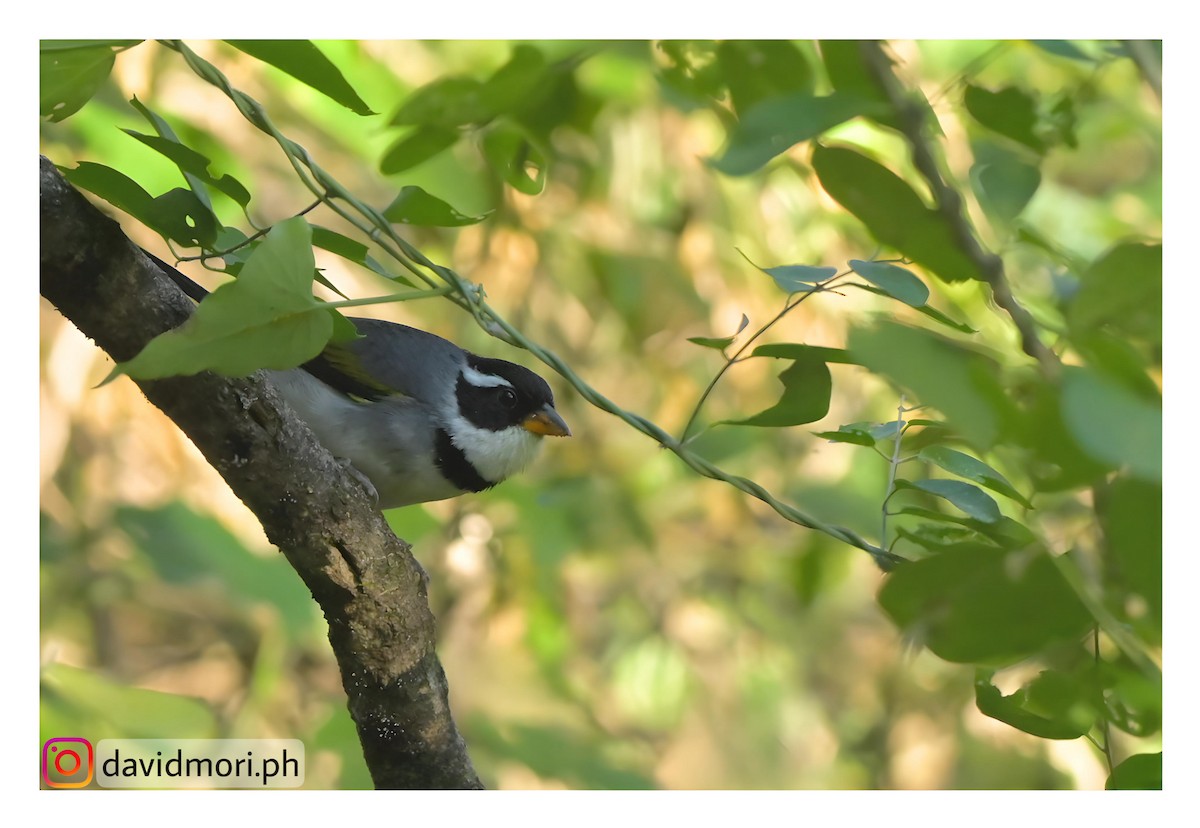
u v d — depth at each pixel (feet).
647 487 44.88
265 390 19.63
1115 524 10.01
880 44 12.23
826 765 47.75
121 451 41.06
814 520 18.65
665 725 48.08
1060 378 9.32
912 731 47.06
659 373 44.60
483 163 40.86
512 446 32.24
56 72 16.51
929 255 12.32
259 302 13.96
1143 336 10.57
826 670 49.62
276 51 15.64
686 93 17.84
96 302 17.88
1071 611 11.91
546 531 42.06
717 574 48.75
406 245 18.43
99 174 16.76
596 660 48.62
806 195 42.93
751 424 18.81
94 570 41.75
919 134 11.94
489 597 42.47
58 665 35.09
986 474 17.04
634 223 43.47
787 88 17.04
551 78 17.11
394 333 31.89
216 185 17.28
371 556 21.68
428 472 31.22
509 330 19.30
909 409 17.56
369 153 41.04
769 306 42.68
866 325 9.75
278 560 41.06
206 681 43.86
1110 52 15.51
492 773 40.50
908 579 12.05
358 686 23.27
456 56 41.70
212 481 41.52
